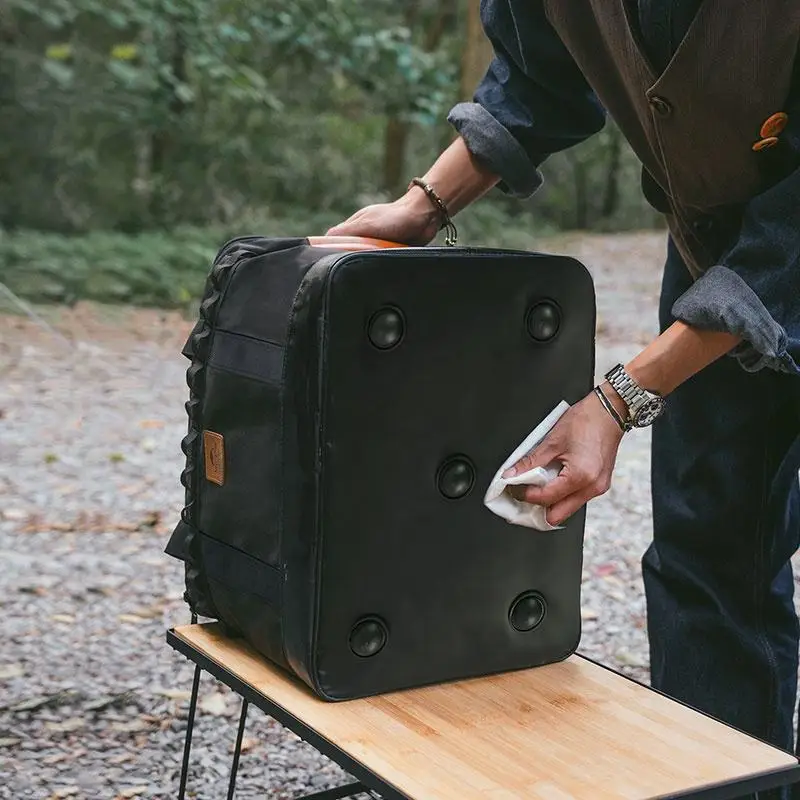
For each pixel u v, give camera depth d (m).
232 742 2.70
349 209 13.61
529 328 1.67
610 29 1.70
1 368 6.58
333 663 1.60
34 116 11.42
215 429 1.75
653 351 1.59
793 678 2.09
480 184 2.02
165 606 3.49
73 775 2.52
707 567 2.06
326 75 13.75
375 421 1.58
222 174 12.58
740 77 1.61
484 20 1.98
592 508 4.58
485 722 1.58
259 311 1.68
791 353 1.61
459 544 1.67
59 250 9.16
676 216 1.90
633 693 1.69
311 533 1.57
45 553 3.89
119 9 10.59
